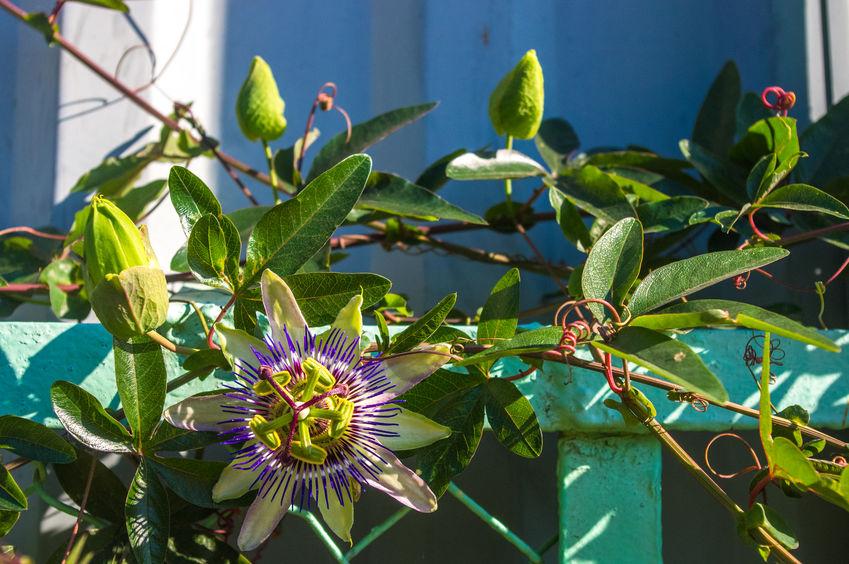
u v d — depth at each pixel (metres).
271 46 0.72
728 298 0.68
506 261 0.67
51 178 0.69
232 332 0.48
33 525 0.61
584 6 0.73
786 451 0.47
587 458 0.54
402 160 0.71
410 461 0.56
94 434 0.48
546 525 0.65
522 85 0.60
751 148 0.62
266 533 0.47
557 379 0.53
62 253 0.63
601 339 0.47
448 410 0.50
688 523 0.65
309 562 0.64
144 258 0.46
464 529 0.65
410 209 0.57
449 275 0.70
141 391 0.49
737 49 0.71
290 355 0.47
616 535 0.53
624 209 0.58
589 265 0.49
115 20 0.71
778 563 0.49
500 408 0.50
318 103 0.63
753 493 0.49
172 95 0.71
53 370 0.51
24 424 0.48
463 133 0.71
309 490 0.47
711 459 0.65
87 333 0.51
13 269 0.65
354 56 0.72
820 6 0.68
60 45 0.65
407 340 0.48
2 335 0.51
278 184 0.68
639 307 0.48
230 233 0.49
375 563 0.64
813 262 0.66
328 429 0.47
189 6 0.72
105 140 0.69
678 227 0.56
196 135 0.70
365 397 0.47
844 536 0.64
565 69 0.72
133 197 0.66
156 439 0.49
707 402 0.51
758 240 0.57
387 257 0.70
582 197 0.58
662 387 0.50
